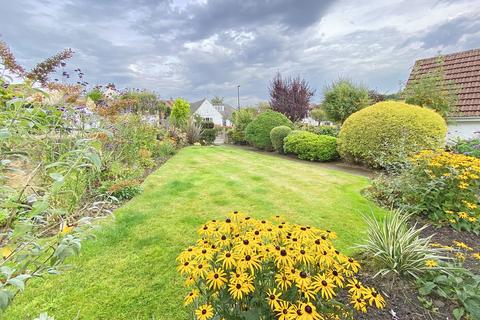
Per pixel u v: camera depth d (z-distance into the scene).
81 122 3.55
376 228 2.52
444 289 1.90
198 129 13.66
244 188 4.73
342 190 4.64
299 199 4.13
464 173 3.19
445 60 9.85
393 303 1.87
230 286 1.29
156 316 1.79
